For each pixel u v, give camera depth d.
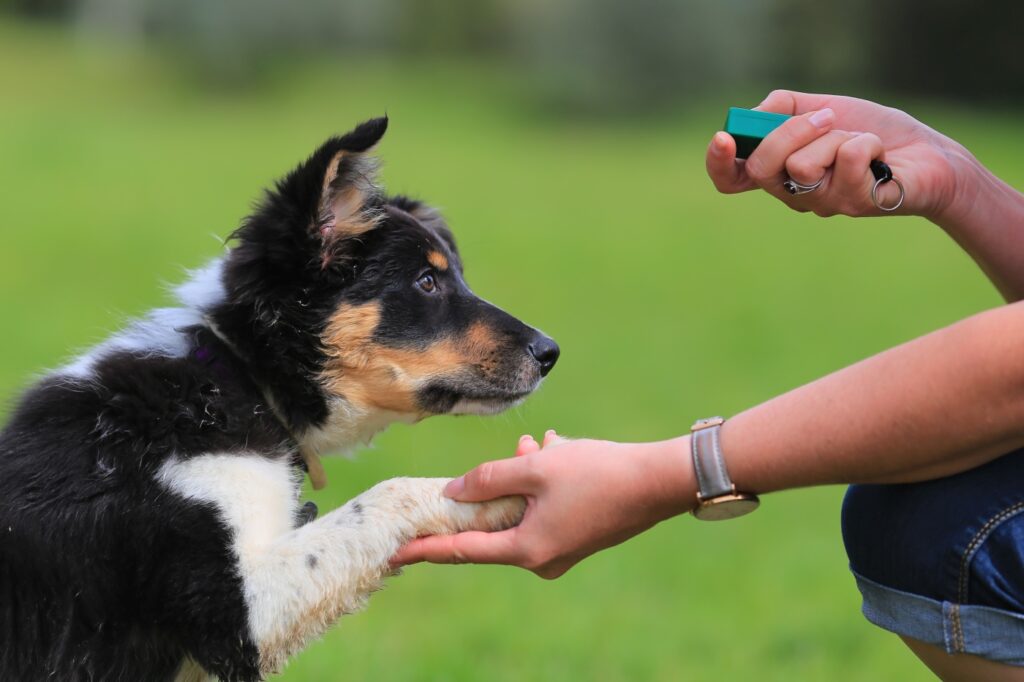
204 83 45.44
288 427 4.45
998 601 2.91
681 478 3.08
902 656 6.43
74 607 3.72
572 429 10.65
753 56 48.53
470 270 18.86
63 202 22.28
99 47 49.09
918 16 46.72
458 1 58.62
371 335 4.56
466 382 4.72
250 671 3.68
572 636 6.36
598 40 47.56
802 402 2.98
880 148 3.34
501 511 3.71
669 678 5.96
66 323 13.21
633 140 40.44
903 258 21.25
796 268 20.08
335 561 3.71
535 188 28.81
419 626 6.52
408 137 37.69
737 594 7.43
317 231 4.40
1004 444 2.83
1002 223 3.62
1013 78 46.31
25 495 3.75
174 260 17.39
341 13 54.44
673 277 18.98
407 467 9.16
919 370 2.81
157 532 3.72
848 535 3.33
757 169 3.36
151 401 3.90
